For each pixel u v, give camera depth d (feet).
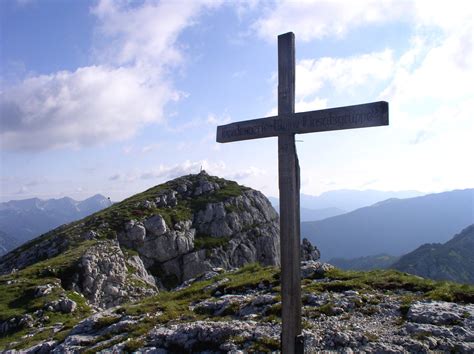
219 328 51.67
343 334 46.03
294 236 32.99
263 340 47.60
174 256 252.42
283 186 33.50
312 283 71.87
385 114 28.66
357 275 73.72
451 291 58.13
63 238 234.38
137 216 261.65
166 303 73.10
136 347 52.80
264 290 73.51
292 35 33.50
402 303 56.13
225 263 266.16
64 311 113.70
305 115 32.30
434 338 44.09
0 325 102.53
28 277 141.49
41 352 62.64
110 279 165.27
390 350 42.34
